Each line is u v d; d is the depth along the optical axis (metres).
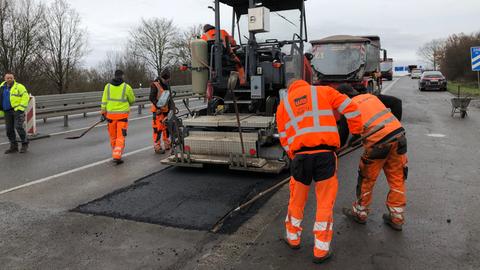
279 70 6.98
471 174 6.28
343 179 6.21
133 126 12.35
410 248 3.81
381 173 6.39
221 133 6.37
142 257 3.75
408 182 5.88
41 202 5.28
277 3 7.25
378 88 18.88
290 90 3.87
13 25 32.47
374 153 4.09
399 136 4.07
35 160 7.78
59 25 37.66
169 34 54.91
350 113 3.68
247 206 5.01
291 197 3.86
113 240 4.11
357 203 4.39
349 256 3.68
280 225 4.45
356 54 14.83
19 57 32.66
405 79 50.97
